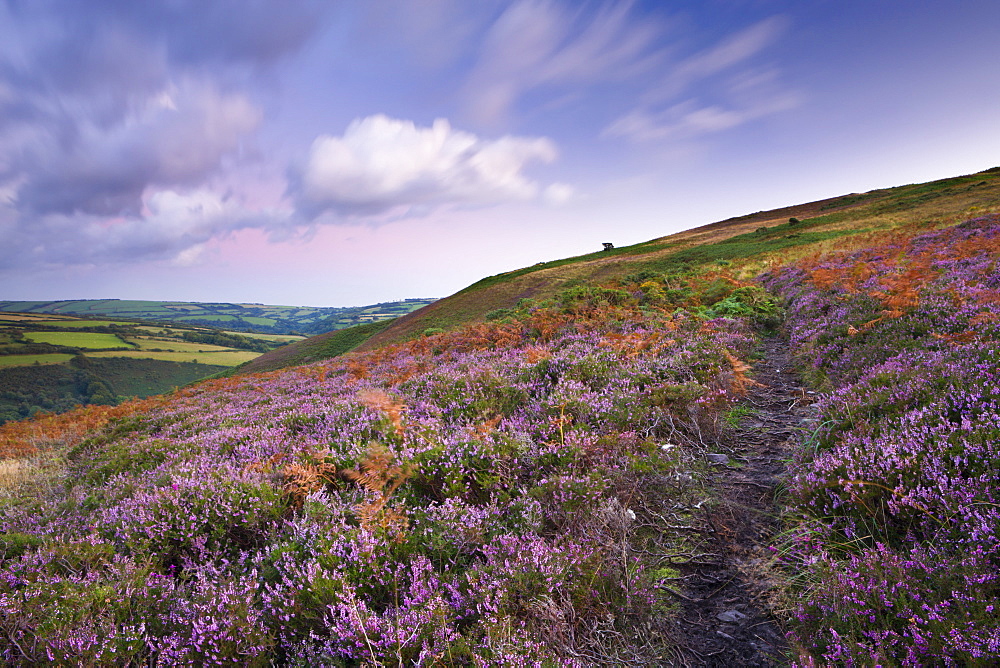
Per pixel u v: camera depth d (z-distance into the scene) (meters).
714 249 60.88
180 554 4.15
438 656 2.65
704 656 2.81
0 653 2.84
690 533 3.95
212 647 2.91
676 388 6.18
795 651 2.67
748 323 12.47
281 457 5.63
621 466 4.64
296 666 2.82
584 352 9.01
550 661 2.64
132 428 12.59
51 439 14.83
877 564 2.84
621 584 3.25
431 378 8.66
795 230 62.56
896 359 5.99
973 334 6.02
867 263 16.47
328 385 13.66
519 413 6.21
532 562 3.27
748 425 6.07
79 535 4.38
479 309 65.25
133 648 2.89
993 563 2.60
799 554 3.39
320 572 3.27
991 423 3.53
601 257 88.75
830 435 4.72
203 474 5.36
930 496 3.15
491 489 4.34
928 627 2.31
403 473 4.47
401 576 3.36
